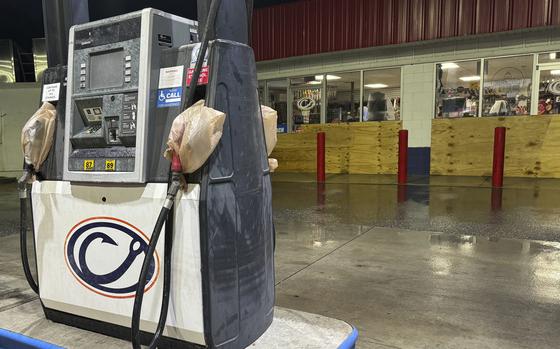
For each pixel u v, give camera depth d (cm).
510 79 849
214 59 151
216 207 153
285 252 355
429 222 457
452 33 877
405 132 779
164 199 156
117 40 167
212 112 143
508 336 207
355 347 197
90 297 183
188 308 157
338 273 302
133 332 145
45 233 193
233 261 161
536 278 283
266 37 1099
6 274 304
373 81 986
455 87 899
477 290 265
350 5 981
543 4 794
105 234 174
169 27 170
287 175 1003
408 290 268
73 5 205
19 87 1073
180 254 155
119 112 165
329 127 1029
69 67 180
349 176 948
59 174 190
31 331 191
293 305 249
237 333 165
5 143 1074
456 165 890
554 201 563
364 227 442
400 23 927
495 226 429
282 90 1105
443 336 209
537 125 805
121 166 164
